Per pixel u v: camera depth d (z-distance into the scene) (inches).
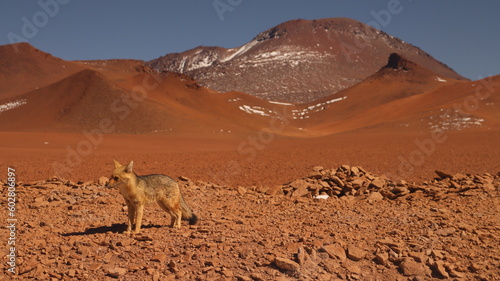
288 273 311.4
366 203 547.5
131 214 387.9
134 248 347.6
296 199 564.7
